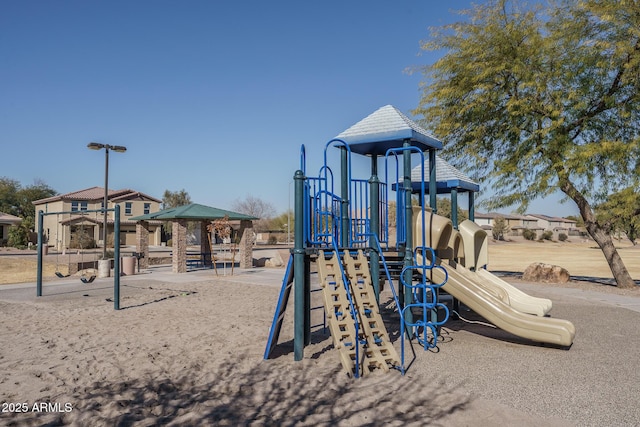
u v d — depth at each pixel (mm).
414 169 11062
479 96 17000
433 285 7273
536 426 4238
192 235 68375
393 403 4809
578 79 16000
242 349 7250
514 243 74438
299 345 6566
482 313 7555
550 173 16125
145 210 56562
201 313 10797
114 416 4512
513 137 17531
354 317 5906
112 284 17438
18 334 8539
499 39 16453
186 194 79688
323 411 4621
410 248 7734
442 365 6332
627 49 14391
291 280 7039
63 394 5203
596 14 15195
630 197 14711
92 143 22312
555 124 15477
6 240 52938
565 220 109500
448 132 18484
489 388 5336
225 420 4398
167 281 18516
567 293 14617
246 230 25344
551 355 6902
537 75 15961
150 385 5500
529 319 7219
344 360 5863
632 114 15656
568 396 5062
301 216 6699
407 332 7734
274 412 4613
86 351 7164
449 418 4418
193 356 6824
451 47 18031
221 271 23500
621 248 62656
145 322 9641
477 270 10469
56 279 20156
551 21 16719
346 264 6754
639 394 5125
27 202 73438
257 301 12836
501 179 17812
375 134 8016
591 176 16188
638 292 14844
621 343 7746
